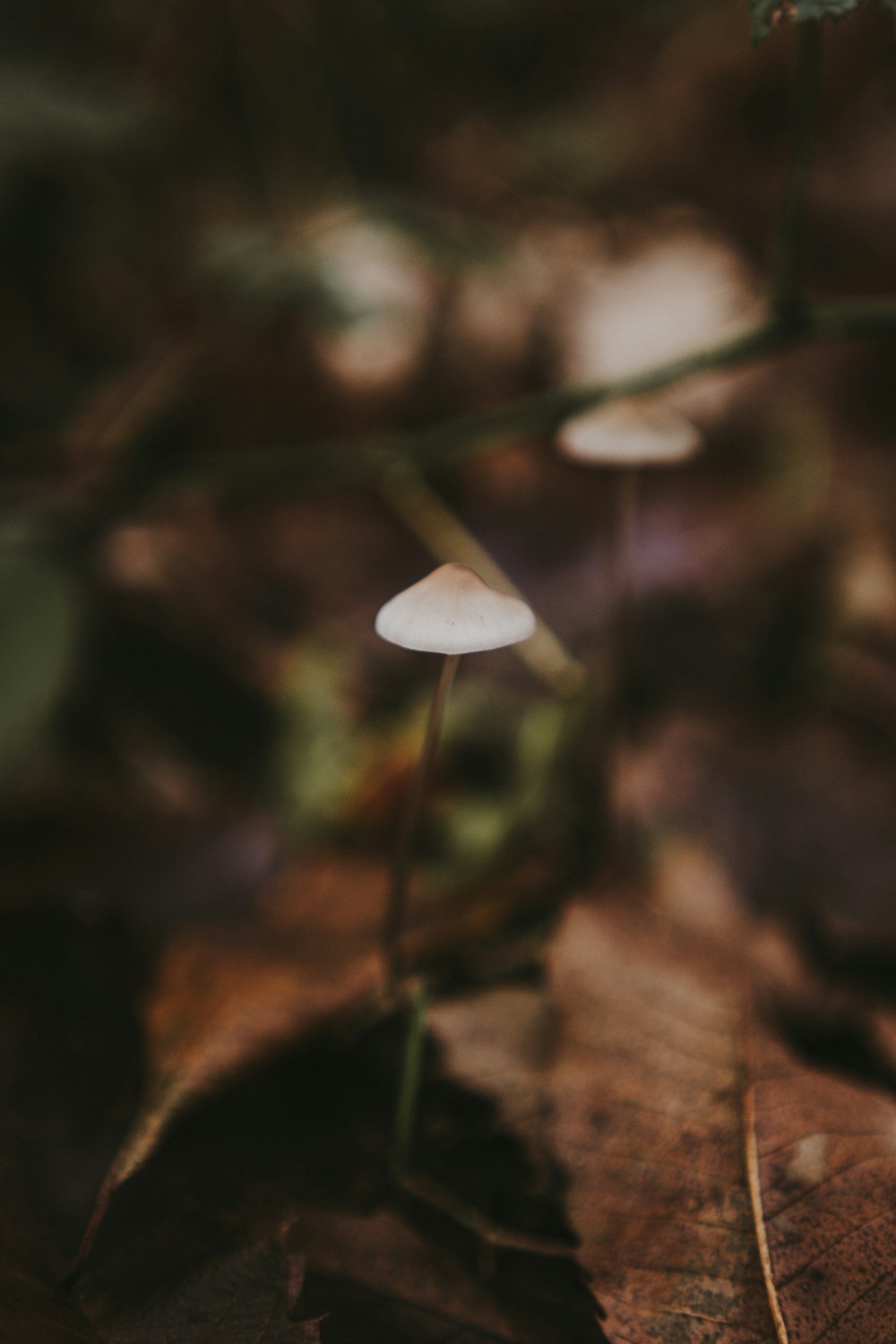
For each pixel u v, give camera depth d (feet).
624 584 0.66
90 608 0.69
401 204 0.77
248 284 0.74
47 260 0.96
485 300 0.91
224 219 1.00
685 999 0.55
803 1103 0.52
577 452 0.63
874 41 1.15
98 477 0.73
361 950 0.58
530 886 0.61
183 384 0.75
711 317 0.93
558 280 0.98
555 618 0.75
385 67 1.22
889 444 0.89
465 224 0.80
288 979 0.57
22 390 0.85
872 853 0.62
